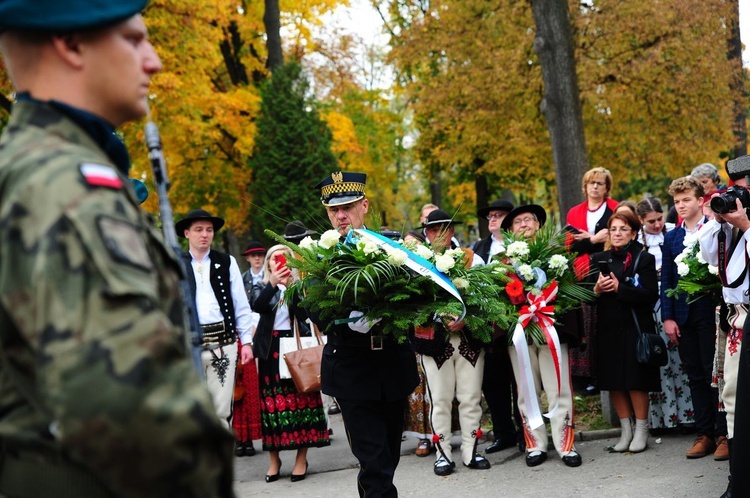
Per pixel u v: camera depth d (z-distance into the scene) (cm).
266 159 1658
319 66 2114
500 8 1819
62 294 114
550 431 735
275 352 665
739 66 1719
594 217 786
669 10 1698
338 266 420
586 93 1695
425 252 432
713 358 593
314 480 658
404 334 414
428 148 2116
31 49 137
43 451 129
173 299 136
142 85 144
